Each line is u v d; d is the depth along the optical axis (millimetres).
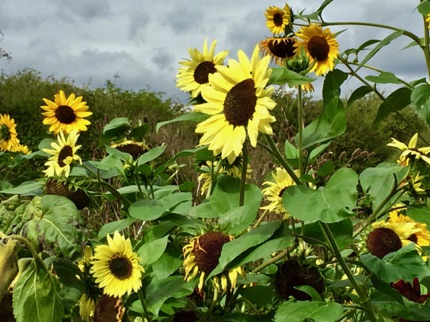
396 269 1529
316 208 1365
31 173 6547
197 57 2037
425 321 1724
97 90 12531
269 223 1500
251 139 1398
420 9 2664
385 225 1969
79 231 1830
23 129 10586
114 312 1866
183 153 1967
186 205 1757
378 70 2918
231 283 1593
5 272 1636
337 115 1754
